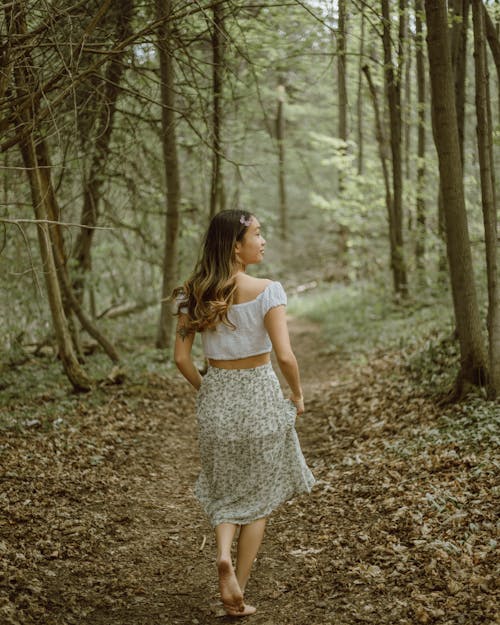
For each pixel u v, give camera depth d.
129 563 3.76
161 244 12.27
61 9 4.90
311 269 25.86
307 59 9.89
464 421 5.35
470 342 5.89
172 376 9.12
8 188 6.96
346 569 3.55
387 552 3.62
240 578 3.20
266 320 3.16
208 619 3.18
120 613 3.18
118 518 4.37
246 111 10.35
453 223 5.77
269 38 8.57
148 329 13.02
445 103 5.53
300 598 3.32
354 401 7.53
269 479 3.23
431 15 5.39
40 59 5.90
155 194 10.41
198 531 4.34
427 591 3.13
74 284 10.05
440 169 5.71
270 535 4.25
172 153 9.70
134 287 12.73
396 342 9.88
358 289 17.33
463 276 5.83
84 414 6.70
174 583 3.57
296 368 3.19
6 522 3.95
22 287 8.82
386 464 5.05
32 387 7.84
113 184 10.30
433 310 10.88
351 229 15.44
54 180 8.76
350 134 19.56
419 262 12.30
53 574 3.46
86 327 9.03
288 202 28.95
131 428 6.52
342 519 4.27
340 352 11.40
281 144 17.39
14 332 8.83
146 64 7.65
